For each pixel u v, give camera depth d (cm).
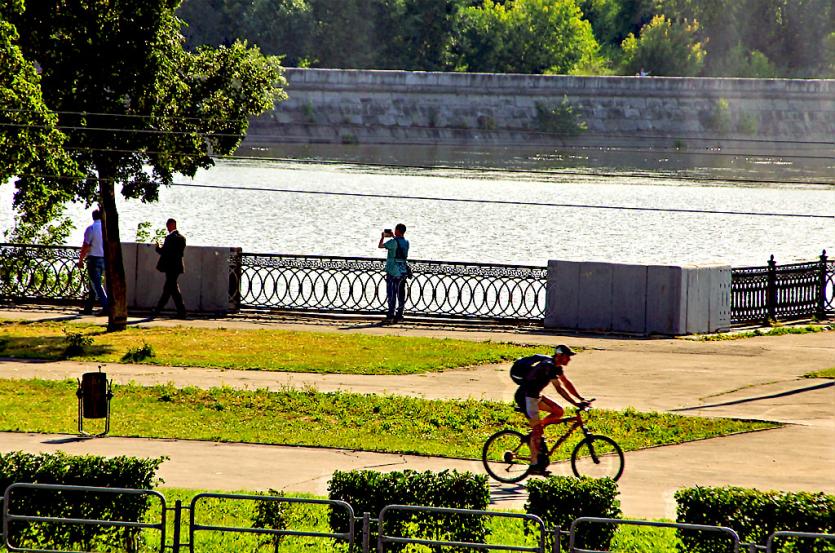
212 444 6419
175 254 10838
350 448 6412
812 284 11975
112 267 9981
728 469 6166
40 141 8094
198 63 10444
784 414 7500
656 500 5506
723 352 9681
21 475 4375
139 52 9419
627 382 8462
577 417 5900
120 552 4409
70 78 9388
